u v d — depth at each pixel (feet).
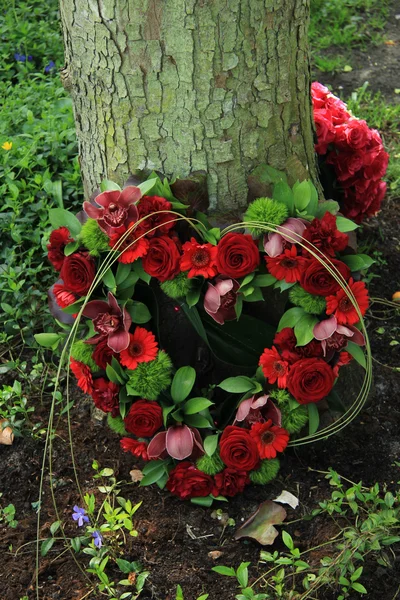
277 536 8.43
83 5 8.23
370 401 9.20
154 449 8.39
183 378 8.46
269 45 8.30
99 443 9.00
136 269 8.36
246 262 8.16
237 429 8.33
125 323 8.24
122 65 8.29
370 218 10.78
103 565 8.09
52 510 8.65
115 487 8.75
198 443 8.38
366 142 9.72
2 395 8.99
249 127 8.47
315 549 8.34
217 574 8.27
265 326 8.57
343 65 13.30
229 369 8.87
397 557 8.31
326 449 8.93
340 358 8.36
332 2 14.52
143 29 8.15
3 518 8.63
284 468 8.80
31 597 8.21
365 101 12.35
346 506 8.55
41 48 12.22
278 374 8.30
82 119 8.72
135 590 8.20
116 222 8.16
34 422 9.12
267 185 8.54
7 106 10.96
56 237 8.39
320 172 9.81
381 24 14.32
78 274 8.32
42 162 10.13
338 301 8.18
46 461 8.89
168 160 8.54
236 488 8.50
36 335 8.66
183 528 8.50
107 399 8.41
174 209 8.37
